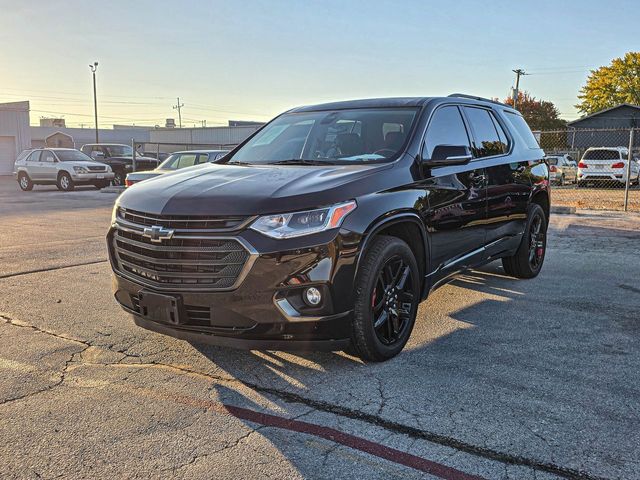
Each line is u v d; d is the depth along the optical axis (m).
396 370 3.76
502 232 5.54
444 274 4.56
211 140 45.75
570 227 10.72
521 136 6.31
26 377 3.67
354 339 3.68
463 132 5.08
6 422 3.07
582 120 42.22
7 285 6.10
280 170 4.05
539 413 3.14
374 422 3.06
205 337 3.48
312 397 3.37
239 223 3.33
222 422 3.08
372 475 2.57
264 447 2.82
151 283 3.57
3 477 2.55
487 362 3.89
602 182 21.58
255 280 3.30
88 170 22.59
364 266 3.62
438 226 4.34
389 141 4.40
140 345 4.26
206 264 3.38
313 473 2.59
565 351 4.10
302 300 3.38
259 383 3.58
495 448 2.79
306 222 3.37
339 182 3.64
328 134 4.73
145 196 3.75
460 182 4.68
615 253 8.02
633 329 4.60
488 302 5.45
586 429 2.96
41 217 12.71
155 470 2.62
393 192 3.88
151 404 3.29
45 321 4.84
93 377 3.68
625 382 3.55
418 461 2.68
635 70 61.69
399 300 4.01
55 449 2.79
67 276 6.54
